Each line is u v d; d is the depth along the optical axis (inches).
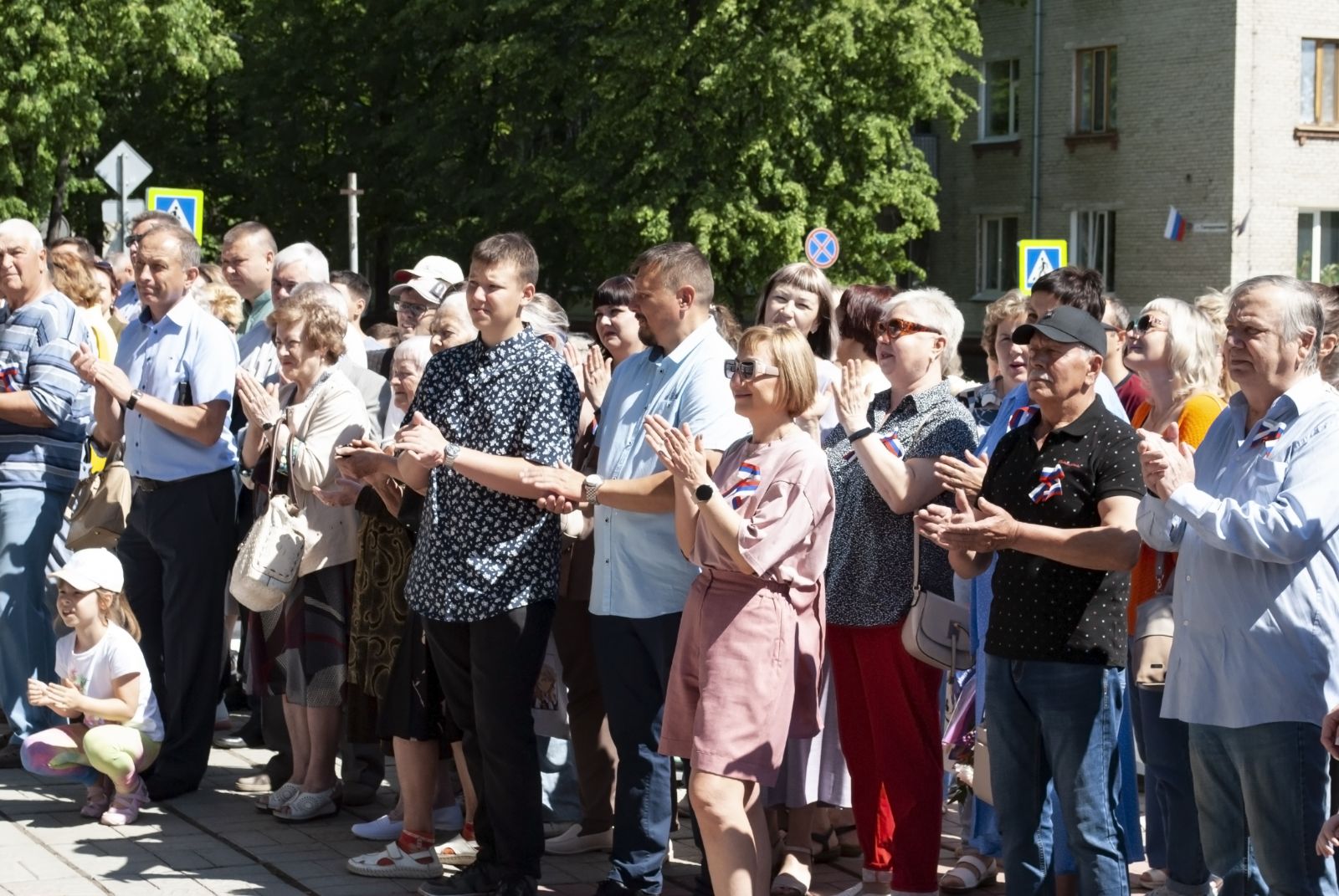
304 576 251.6
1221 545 165.2
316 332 253.6
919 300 217.9
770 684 189.8
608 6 1069.1
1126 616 182.1
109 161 678.5
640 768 214.1
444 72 1258.6
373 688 233.8
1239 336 170.6
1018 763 185.2
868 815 224.1
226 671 315.9
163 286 267.0
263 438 257.0
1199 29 1136.8
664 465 209.5
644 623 213.5
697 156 1058.1
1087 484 178.2
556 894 224.7
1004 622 182.7
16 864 229.6
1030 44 1268.5
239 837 246.1
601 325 257.9
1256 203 1128.2
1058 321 180.2
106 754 248.7
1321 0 1125.7
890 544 215.5
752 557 186.4
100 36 1018.1
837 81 1071.0
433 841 231.9
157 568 275.7
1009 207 1299.2
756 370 191.5
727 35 1030.4
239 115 1366.9
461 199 1186.0
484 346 217.5
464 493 213.6
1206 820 177.9
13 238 280.5
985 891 231.0
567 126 1178.6
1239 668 168.9
